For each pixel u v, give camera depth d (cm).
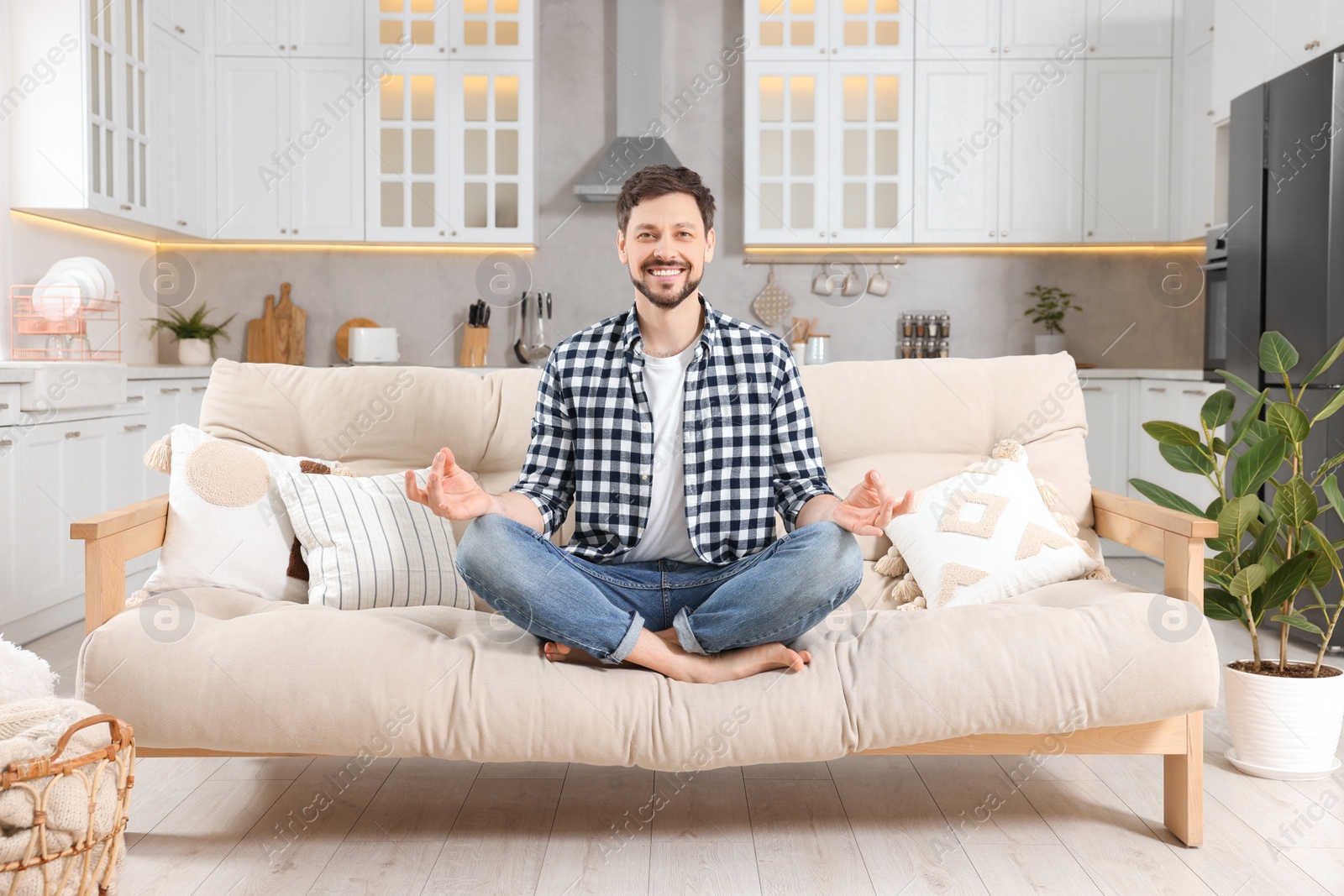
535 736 155
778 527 219
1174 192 460
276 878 158
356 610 190
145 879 157
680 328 183
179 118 427
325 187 457
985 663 159
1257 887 155
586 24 481
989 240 464
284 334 484
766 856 167
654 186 176
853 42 458
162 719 152
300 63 453
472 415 232
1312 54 350
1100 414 452
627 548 179
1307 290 319
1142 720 162
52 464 315
